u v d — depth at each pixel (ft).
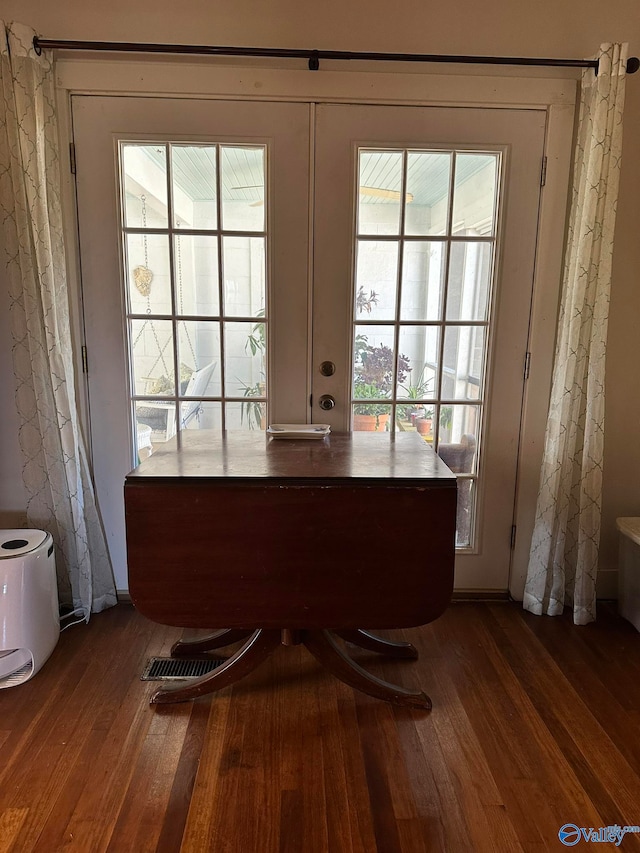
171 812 4.33
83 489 6.95
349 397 7.14
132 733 5.15
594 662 6.32
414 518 4.86
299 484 4.81
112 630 6.82
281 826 4.23
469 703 5.62
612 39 6.37
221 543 4.85
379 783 4.63
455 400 7.21
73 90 6.25
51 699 5.59
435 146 6.53
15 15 6.13
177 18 6.18
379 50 6.33
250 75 6.28
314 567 4.91
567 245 6.70
